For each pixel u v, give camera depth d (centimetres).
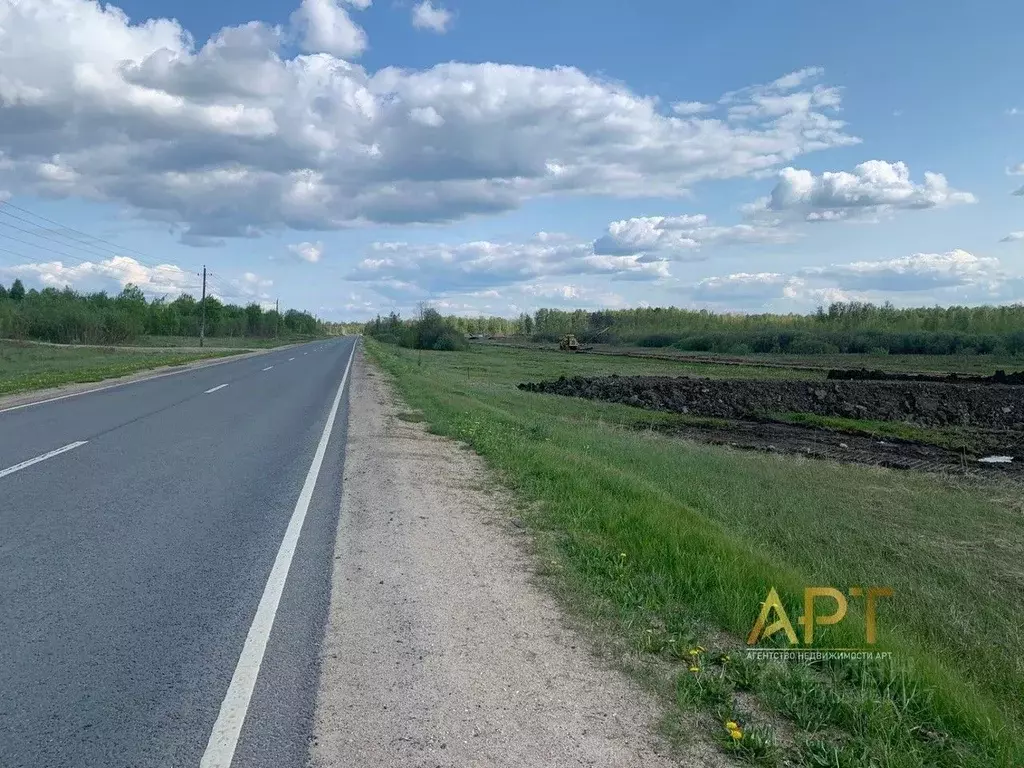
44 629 478
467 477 1046
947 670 519
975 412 3127
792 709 410
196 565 616
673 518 835
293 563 630
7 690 399
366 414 1766
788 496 1234
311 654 454
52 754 342
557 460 1168
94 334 6762
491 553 679
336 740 360
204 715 379
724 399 3294
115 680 414
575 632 502
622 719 391
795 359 7300
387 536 723
